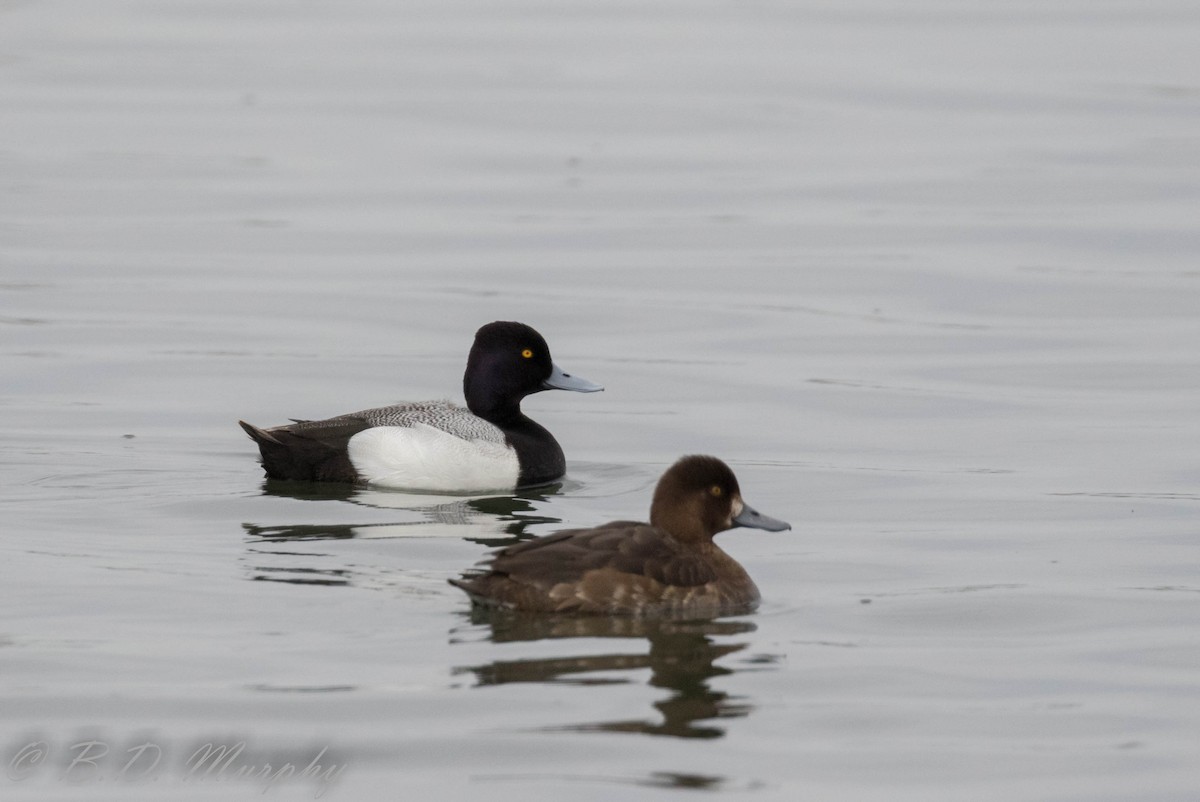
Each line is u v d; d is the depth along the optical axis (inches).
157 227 1023.6
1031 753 337.4
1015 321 836.0
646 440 641.6
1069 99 1385.3
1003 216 1051.9
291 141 1263.5
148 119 1330.0
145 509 511.2
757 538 498.0
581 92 1423.5
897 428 653.9
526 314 850.8
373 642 382.9
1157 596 439.2
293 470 559.5
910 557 475.8
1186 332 807.7
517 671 366.9
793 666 378.6
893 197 1107.3
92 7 1815.9
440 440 557.9
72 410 665.0
